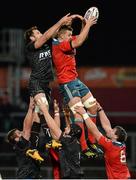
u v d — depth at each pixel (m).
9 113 49.53
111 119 55.59
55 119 27.12
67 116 27.27
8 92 57.69
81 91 26.91
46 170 42.03
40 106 26.22
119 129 27.56
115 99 59.88
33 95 26.55
